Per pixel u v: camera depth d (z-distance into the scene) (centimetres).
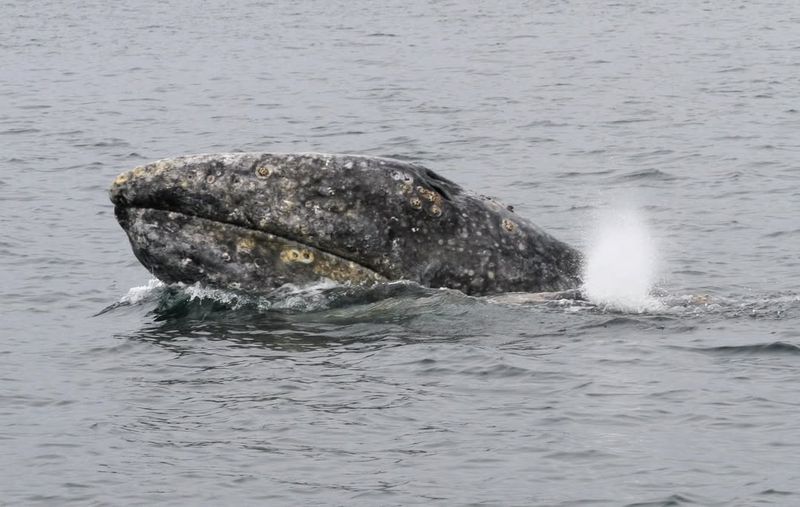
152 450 4944
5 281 7594
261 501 4519
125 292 7325
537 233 6881
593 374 5628
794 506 4381
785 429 4984
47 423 5231
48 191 10506
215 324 6444
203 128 14338
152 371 5819
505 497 4519
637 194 10375
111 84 18138
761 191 10244
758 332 6134
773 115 14162
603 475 4666
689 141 12750
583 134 13400
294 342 6150
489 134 13525
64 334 6481
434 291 6562
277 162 6556
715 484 4566
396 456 4847
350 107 15662
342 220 6525
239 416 5241
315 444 4962
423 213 6594
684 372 5625
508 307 6500
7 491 4634
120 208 6619
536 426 5091
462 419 5175
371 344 6091
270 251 6581
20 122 14712
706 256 8106
